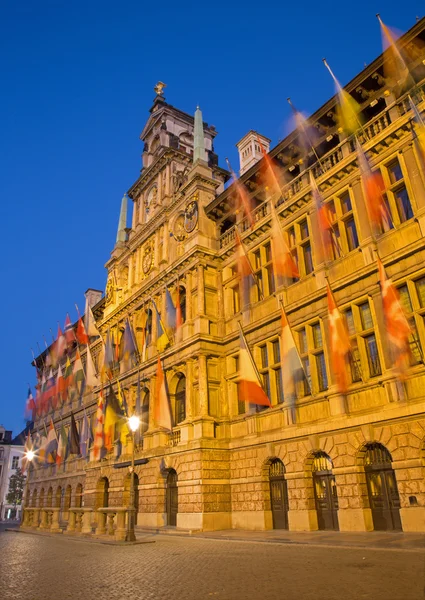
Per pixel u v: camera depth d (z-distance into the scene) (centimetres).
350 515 1714
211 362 2577
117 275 3822
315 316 2075
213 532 2123
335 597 704
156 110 3994
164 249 3198
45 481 4659
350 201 2086
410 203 1812
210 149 4028
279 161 2491
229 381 2541
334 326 1859
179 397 2772
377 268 1817
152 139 3975
